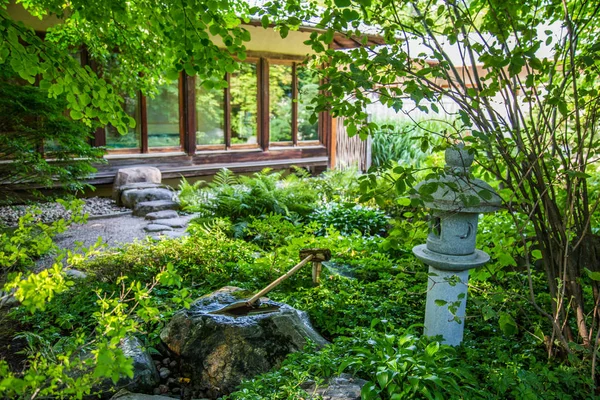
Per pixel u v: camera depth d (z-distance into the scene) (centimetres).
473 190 318
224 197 791
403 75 308
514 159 330
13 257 238
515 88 331
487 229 588
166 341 368
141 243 601
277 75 1242
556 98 312
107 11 385
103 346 199
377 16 340
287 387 287
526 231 385
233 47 344
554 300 347
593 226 516
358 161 1345
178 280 223
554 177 341
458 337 371
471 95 334
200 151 1153
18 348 377
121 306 235
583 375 313
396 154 1386
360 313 425
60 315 409
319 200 926
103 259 502
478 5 379
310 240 612
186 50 341
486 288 428
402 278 506
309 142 1326
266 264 513
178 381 346
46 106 687
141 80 580
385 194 842
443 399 286
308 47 1265
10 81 766
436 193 334
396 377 288
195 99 1132
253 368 335
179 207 921
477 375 329
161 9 355
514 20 342
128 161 1052
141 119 1067
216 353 343
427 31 333
